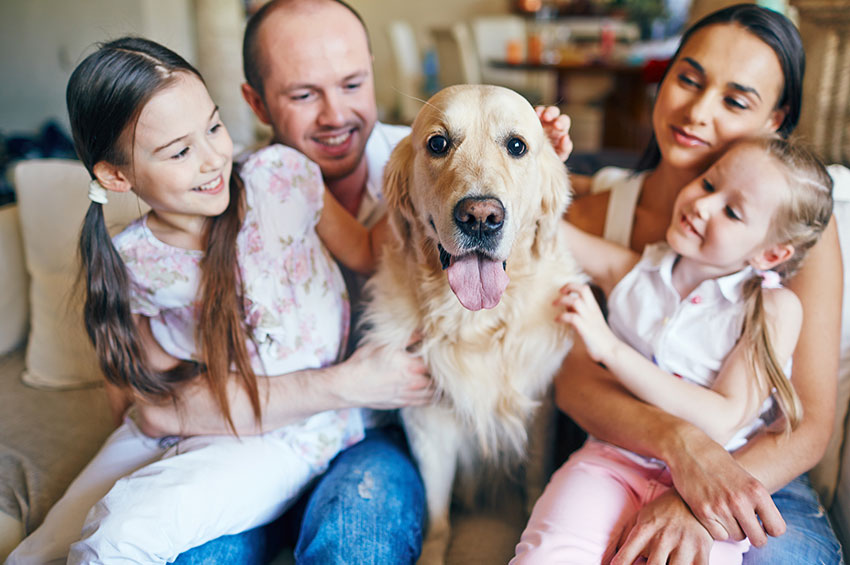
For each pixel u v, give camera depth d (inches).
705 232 53.4
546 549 45.8
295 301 56.4
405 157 55.1
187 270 53.9
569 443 68.5
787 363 53.1
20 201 80.0
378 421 65.0
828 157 100.3
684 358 54.9
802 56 55.9
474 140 49.3
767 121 58.1
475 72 247.4
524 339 55.8
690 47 56.8
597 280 63.2
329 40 61.3
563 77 246.5
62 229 78.3
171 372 56.9
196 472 48.3
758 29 53.7
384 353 55.6
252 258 54.9
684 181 60.8
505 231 46.6
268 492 51.8
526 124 50.6
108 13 197.0
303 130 64.4
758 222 51.5
